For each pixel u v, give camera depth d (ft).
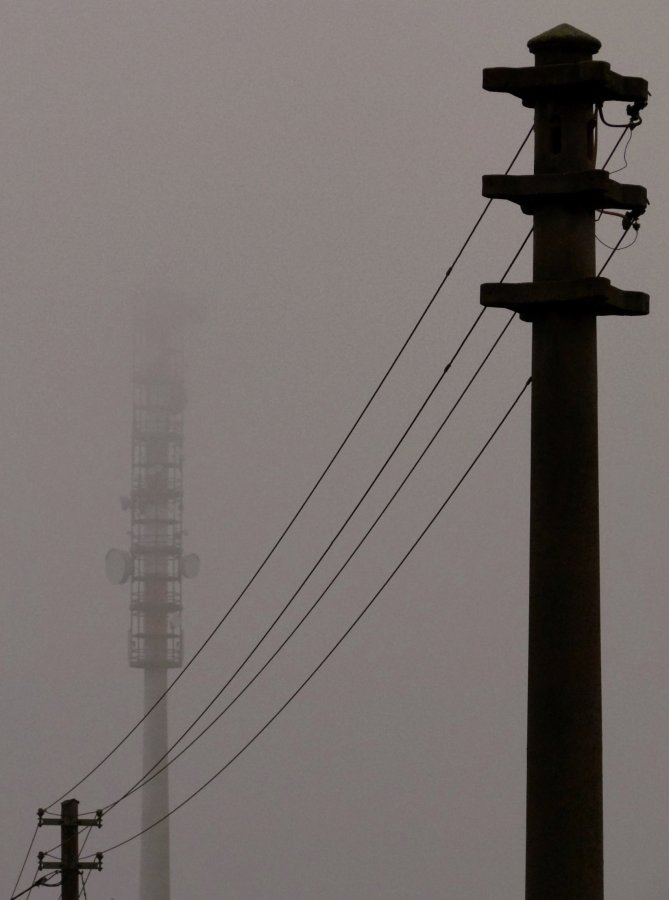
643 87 199.62
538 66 199.00
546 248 196.34
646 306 198.29
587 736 190.70
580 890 188.34
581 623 192.03
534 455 195.21
